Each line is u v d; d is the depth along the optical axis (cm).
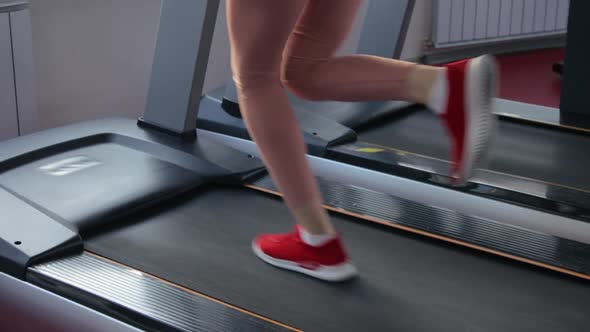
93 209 192
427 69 134
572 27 263
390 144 253
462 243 184
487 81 131
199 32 229
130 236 185
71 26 299
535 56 455
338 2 141
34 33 288
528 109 278
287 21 128
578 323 150
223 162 223
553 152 244
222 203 205
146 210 200
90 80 312
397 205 206
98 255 175
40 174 212
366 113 273
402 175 226
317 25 141
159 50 239
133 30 321
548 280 167
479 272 170
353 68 139
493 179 217
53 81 300
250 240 183
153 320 147
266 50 131
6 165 215
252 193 212
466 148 135
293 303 153
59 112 305
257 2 126
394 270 170
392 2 276
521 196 206
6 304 172
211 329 143
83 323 158
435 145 251
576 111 272
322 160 242
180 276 165
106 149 231
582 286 165
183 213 198
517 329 147
